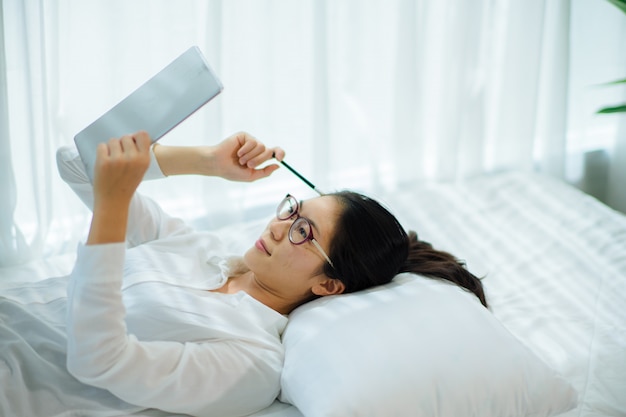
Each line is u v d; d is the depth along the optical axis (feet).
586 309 4.99
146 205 4.68
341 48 6.44
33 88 5.24
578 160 7.86
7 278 5.23
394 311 3.97
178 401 3.69
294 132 6.54
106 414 3.80
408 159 7.00
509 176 7.06
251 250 4.29
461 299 4.20
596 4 7.22
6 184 5.32
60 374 3.92
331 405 3.48
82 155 3.74
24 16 5.00
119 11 5.34
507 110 7.30
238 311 4.10
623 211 7.79
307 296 4.42
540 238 5.92
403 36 6.46
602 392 4.22
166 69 3.68
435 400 3.60
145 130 3.62
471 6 6.57
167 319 3.88
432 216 6.30
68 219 5.74
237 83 6.06
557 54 7.14
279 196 6.70
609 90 7.59
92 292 3.36
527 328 4.77
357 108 6.68
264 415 3.91
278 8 6.01
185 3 5.57
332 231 4.16
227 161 4.26
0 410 3.66
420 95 6.75
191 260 4.43
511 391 3.73
